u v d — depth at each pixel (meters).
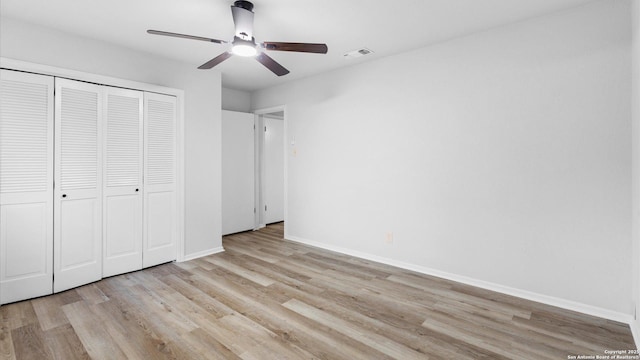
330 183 4.15
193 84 3.77
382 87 3.58
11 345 2.00
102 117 3.05
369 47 3.26
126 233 3.25
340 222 4.06
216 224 4.05
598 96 2.35
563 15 2.47
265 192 5.71
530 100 2.63
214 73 3.99
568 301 2.50
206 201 3.93
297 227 4.62
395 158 3.49
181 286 2.95
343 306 2.55
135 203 3.31
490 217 2.86
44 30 2.71
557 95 2.51
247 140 5.27
